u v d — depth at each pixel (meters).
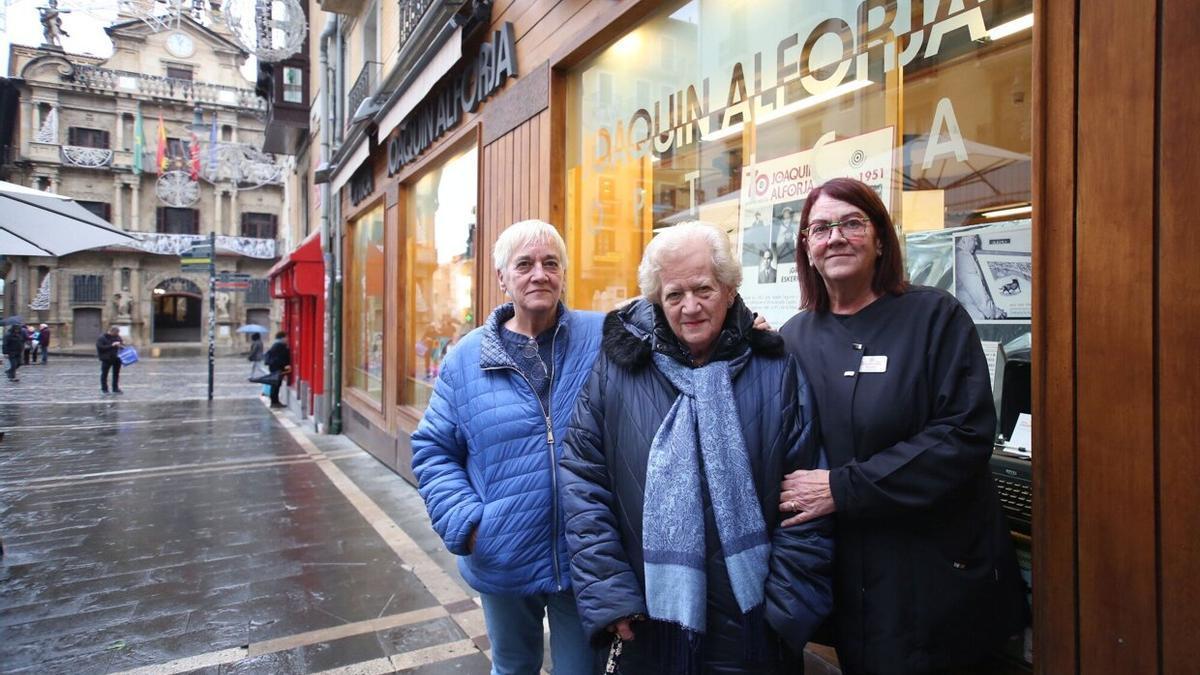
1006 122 1.96
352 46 9.78
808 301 1.80
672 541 1.49
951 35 2.13
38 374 20.47
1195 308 1.36
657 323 1.68
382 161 8.00
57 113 33.16
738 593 1.46
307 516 5.37
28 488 6.31
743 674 1.48
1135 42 1.47
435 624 3.40
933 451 1.40
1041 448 1.65
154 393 15.59
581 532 1.62
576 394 2.00
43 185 32.91
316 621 3.43
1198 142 1.36
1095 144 1.55
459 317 5.69
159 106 34.97
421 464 2.04
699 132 3.21
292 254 11.02
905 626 1.49
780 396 1.57
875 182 2.37
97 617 3.46
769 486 1.54
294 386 13.64
